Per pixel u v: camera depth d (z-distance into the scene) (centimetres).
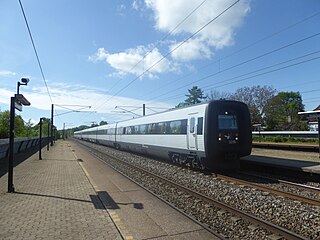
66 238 536
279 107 6488
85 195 897
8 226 601
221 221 689
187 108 1603
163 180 1198
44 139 5534
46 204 782
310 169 1208
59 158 2272
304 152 2241
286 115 6406
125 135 2939
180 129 1639
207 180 1230
